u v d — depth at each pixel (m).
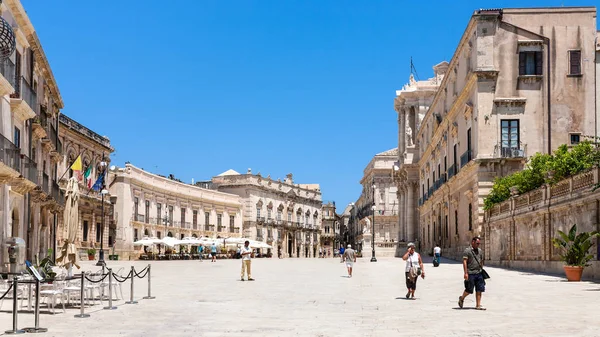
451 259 50.53
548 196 29.77
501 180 38.47
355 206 148.25
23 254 26.95
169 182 84.31
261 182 110.06
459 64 47.53
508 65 40.50
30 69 32.94
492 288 21.12
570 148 39.00
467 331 11.64
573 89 40.22
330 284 25.00
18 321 13.52
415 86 79.75
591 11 40.59
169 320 13.58
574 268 24.12
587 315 13.78
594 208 24.70
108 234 67.00
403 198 81.81
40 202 38.06
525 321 12.88
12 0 28.59
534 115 40.16
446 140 53.25
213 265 49.47
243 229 105.69
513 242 34.69
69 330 12.17
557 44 40.50
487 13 40.56
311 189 134.50
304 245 127.44
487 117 40.19
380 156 107.25
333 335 11.34
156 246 79.50
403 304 16.72
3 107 27.64
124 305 16.75
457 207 48.44
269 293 20.58
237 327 12.43
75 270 35.91
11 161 27.83
